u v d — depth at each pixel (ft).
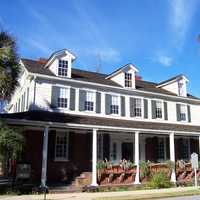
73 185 68.64
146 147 91.97
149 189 70.44
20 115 67.21
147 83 109.60
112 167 72.33
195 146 101.96
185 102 103.71
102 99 86.02
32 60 91.50
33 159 72.43
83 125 69.56
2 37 56.24
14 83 55.67
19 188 60.44
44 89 77.36
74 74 87.97
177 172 83.56
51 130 76.28
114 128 73.51
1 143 50.16
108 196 56.65
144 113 92.63
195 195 61.00
